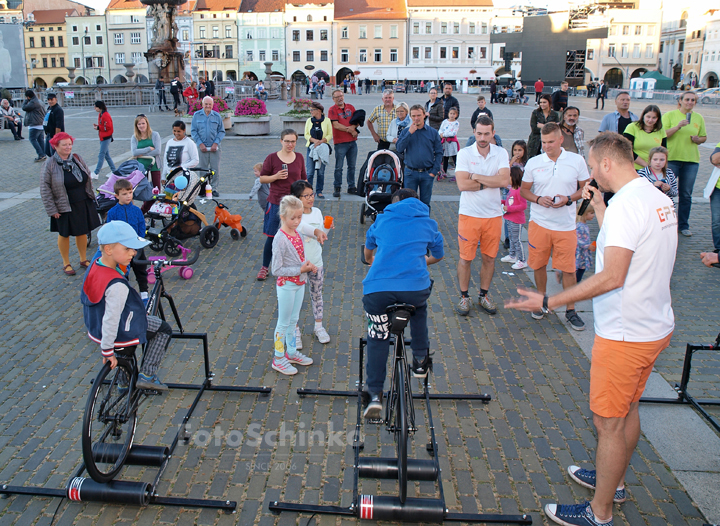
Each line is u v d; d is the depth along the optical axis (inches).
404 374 132.0
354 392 182.5
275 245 185.5
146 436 163.0
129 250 141.0
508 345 218.5
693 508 138.2
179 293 264.1
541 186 220.1
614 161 124.6
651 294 118.6
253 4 3358.8
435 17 3341.5
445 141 505.7
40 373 195.6
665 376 195.9
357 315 243.4
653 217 117.5
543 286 237.5
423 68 2679.6
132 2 3575.3
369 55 3358.8
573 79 1927.9
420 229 150.1
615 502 139.0
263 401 181.2
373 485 146.3
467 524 132.8
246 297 261.1
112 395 145.0
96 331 142.4
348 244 334.3
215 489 143.3
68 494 135.9
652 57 3297.2
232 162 583.5
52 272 291.0
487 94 2177.7
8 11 3826.3
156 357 159.5
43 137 604.7
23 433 163.8
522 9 3070.9
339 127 427.2
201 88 1263.5
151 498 137.2
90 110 1232.2
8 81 1392.7
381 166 322.0
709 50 3041.3
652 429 167.3
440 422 171.2
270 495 141.6
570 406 179.3
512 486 145.3
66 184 274.2
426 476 137.5
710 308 248.1
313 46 3351.4
